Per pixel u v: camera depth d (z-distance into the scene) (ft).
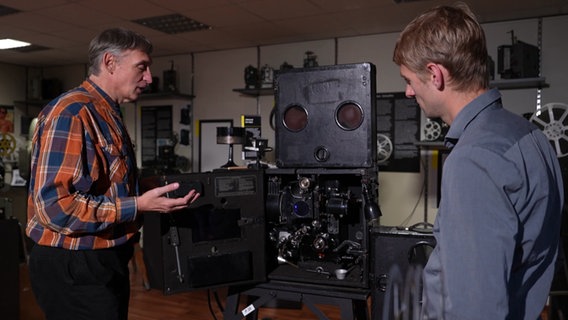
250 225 5.50
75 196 4.12
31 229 4.45
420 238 5.56
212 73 17.42
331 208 5.50
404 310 5.63
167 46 16.55
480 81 2.57
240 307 8.97
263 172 5.57
